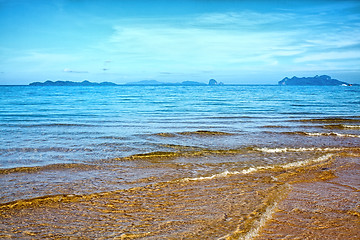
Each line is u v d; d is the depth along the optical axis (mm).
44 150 10312
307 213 5457
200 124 17328
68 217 5234
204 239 4449
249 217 5230
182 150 10516
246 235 4582
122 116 21516
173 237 4516
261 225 4941
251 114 23203
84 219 5164
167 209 5582
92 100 41750
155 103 35906
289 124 17484
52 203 5840
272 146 11305
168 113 23922
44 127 15641
